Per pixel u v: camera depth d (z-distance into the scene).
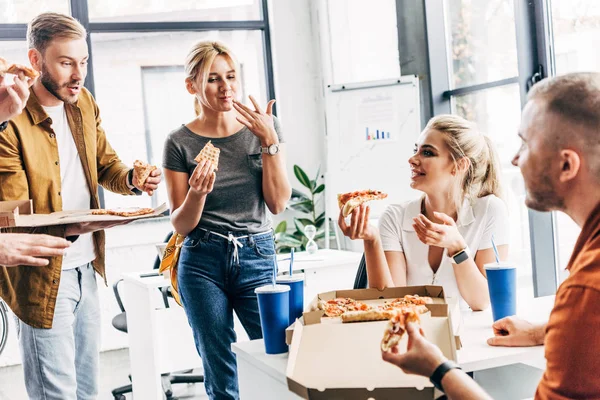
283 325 1.46
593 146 1.03
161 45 5.02
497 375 1.71
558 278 3.47
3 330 4.07
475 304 1.85
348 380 1.19
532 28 3.49
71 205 2.33
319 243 5.28
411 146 4.35
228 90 2.22
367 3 4.83
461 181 2.05
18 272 2.15
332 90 4.56
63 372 2.21
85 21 4.73
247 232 2.27
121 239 4.84
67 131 2.33
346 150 4.54
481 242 2.03
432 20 4.33
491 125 3.96
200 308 2.22
